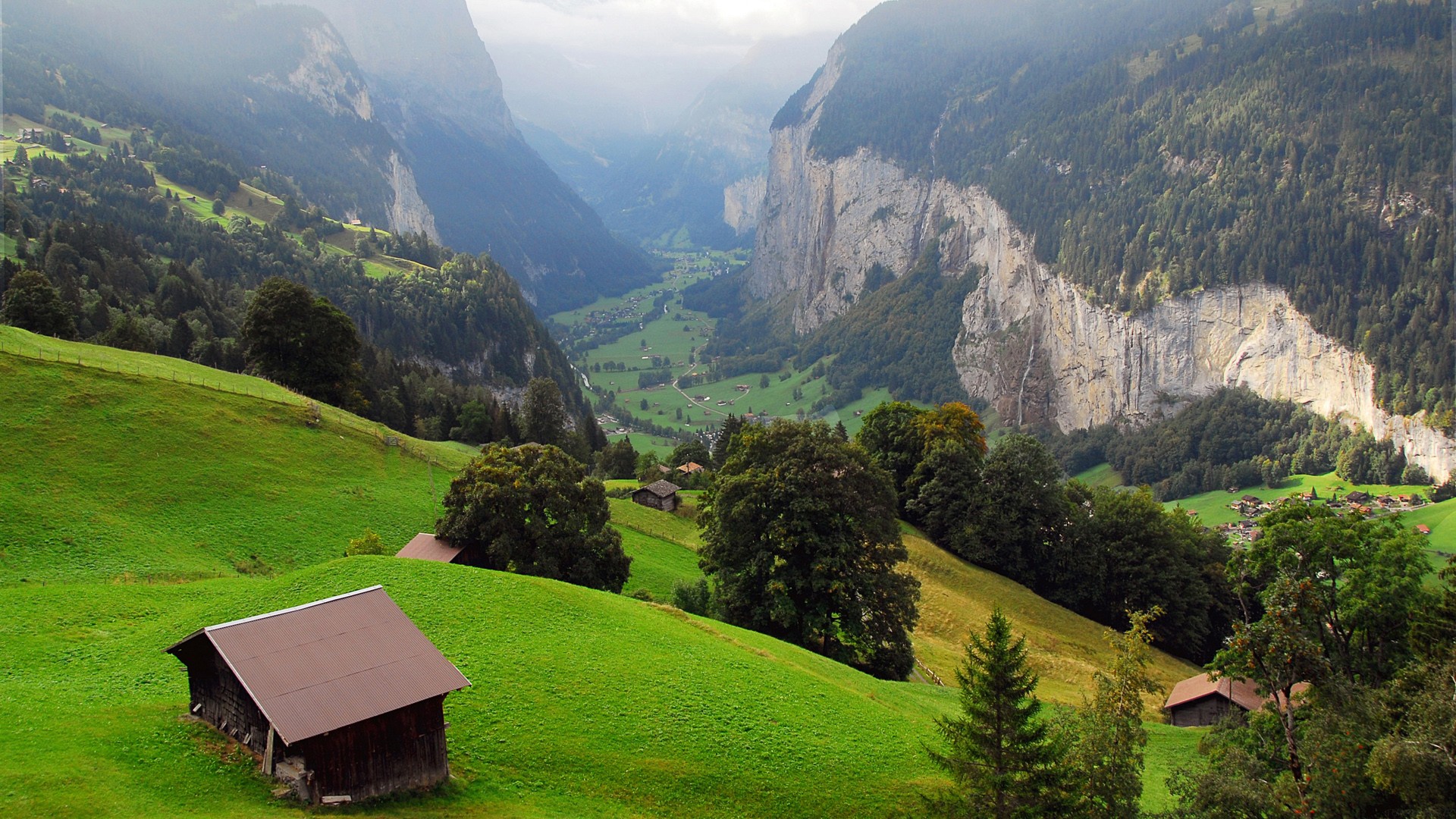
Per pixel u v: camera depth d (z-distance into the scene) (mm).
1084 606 98812
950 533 103438
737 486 67250
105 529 58156
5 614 43531
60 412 69812
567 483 65938
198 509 65438
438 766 31625
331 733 28891
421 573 50750
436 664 32000
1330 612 45781
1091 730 33594
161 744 30578
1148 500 100938
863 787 38562
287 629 31562
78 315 134000
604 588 65875
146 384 79062
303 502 71750
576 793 33875
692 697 42719
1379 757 30328
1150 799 45656
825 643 66125
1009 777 32031
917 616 67562
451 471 90250
